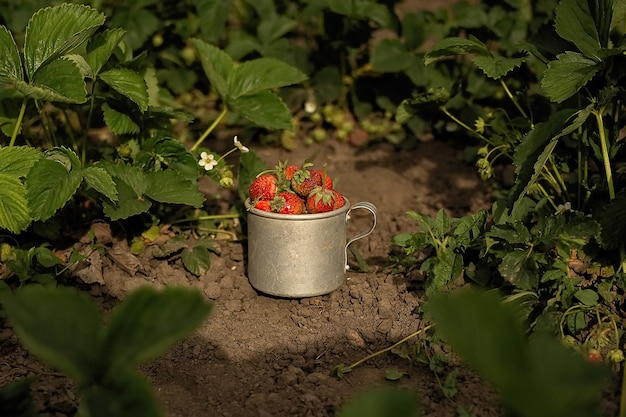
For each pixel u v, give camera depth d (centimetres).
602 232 122
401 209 147
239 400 114
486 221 134
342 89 166
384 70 158
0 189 123
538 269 121
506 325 88
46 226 130
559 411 87
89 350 92
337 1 159
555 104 154
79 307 93
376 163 159
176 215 139
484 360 88
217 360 120
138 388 92
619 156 130
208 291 129
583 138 129
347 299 128
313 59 167
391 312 125
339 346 121
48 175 124
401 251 136
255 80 140
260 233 125
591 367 89
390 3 166
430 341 118
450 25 162
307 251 124
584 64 123
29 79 125
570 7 126
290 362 119
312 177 125
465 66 160
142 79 130
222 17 161
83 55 131
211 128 143
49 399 113
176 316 92
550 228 120
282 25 163
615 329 116
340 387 115
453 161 158
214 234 139
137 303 92
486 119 154
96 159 144
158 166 133
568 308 119
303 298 128
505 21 159
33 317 92
